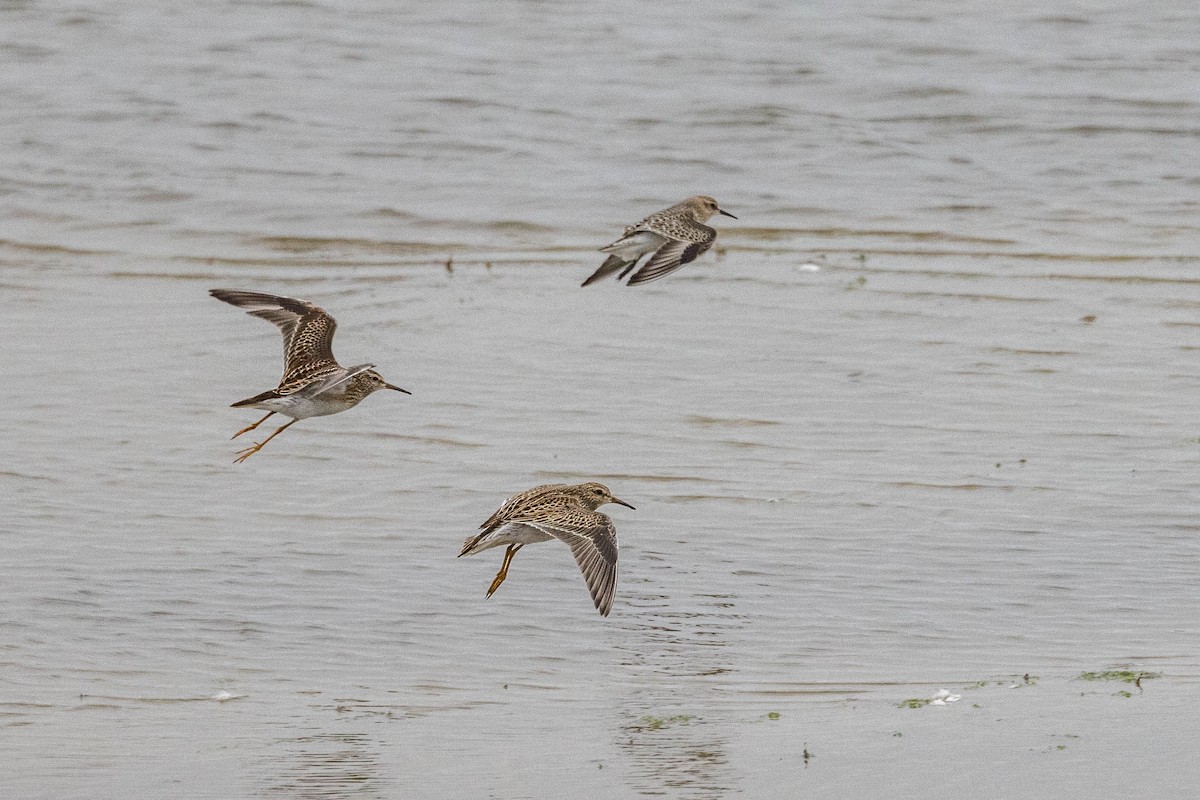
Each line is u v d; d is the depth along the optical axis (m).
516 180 27.25
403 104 30.48
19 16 35.06
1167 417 17.88
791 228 25.08
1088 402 18.33
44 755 10.92
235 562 14.37
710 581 14.10
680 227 13.80
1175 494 15.84
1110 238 24.50
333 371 11.38
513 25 35.47
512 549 12.06
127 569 14.17
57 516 15.23
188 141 28.62
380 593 13.86
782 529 15.12
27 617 13.24
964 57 33.22
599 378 18.98
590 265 23.45
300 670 12.52
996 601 13.70
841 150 28.52
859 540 14.90
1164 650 12.70
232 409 17.98
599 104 30.59
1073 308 21.50
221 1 36.53
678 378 19.00
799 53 33.56
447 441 17.16
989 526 15.17
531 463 16.61
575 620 13.43
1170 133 29.25
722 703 11.84
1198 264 23.38
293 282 22.67
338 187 26.84
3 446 16.84
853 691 12.03
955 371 19.28
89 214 25.55
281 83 31.48
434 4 36.78
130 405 18.03
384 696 12.05
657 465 16.59
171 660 12.62
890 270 23.03
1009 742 10.91
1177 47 33.91
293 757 10.90
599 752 10.95
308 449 16.92
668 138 29.08
